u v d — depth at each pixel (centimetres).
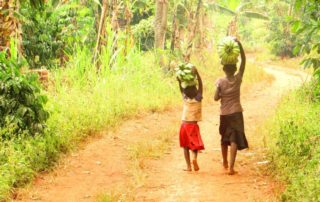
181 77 789
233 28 2944
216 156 916
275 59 4384
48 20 1605
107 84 1384
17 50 1075
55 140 870
